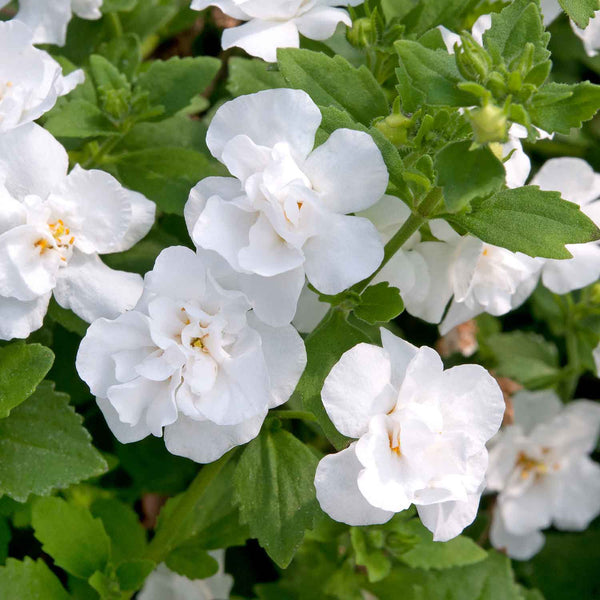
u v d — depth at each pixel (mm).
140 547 192
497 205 163
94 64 187
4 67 177
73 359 192
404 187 165
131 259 184
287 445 175
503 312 185
